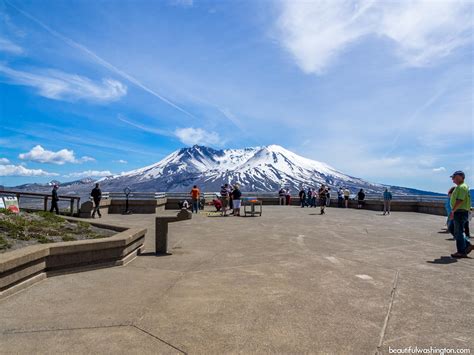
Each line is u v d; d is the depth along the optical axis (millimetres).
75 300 4707
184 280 5840
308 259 7703
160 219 8289
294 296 5020
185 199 25234
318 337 3656
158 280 5812
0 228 7367
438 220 17609
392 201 25078
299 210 24766
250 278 6020
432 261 7551
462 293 5223
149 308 4445
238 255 8125
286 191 31500
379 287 5516
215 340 3553
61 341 3482
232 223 15422
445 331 3844
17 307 4406
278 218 18047
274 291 5254
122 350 3309
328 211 24000
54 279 5691
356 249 9016
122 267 6734
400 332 3803
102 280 5723
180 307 4504
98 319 4059
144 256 7918
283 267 6895
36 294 4926
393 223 15906
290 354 3281
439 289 5430
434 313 4387
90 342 3467
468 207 7926
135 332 3721
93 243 6344
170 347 3391
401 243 10031
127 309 4398
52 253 5781
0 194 16984
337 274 6344
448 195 10648
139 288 5320
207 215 19766
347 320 4129
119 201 21547
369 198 27828
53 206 17266
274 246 9414
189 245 9531
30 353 3221
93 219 17234
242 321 4059
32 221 8570
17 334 3631
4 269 4648
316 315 4277
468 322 4102
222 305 4598
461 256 7902
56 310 4324
